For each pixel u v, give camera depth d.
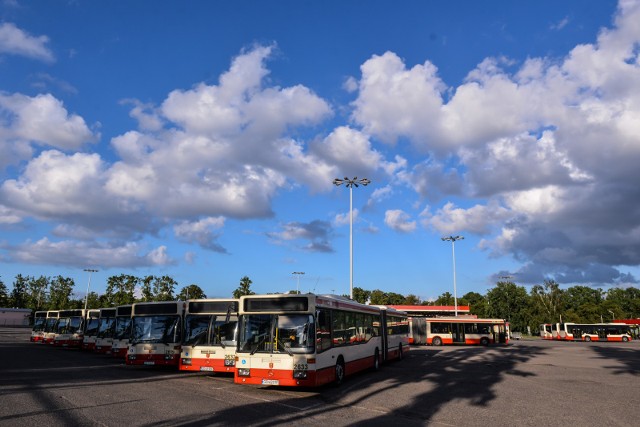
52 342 35.59
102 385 14.84
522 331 90.94
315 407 11.73
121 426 8.93
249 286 94.12
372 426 9.55
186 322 17.78
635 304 124.12
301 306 14.14
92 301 101.00
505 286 90.25
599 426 9.80
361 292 100.94
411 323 50.06
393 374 19.62
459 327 49.12
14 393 12.76
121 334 24.25
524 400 13.04
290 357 13.66
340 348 16.14
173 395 13.05
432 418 10.49
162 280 99.81
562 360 28.22
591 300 128.25
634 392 14.84
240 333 14.30
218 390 14.38
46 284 120.75
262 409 11.24
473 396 13.68
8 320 99.69
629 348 44.03
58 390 13.47
